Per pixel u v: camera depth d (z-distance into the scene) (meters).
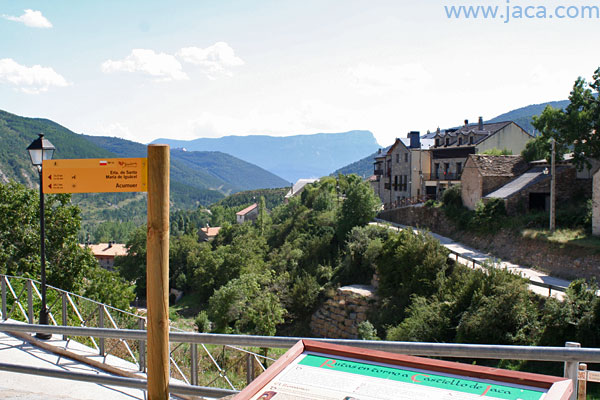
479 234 31.14
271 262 48.22
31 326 4.76
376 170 66.94
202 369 10.30
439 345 3.01
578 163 28.45
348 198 40.06
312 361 2.25
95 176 2.72
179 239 70.00
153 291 2.56
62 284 21.86
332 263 37.50
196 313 48.16
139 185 2.64
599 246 21.91
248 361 6.18
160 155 2.55
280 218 68.31
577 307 15.70
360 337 24.89
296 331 32.16
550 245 24.56
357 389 1.96
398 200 52.22
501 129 46.25
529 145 35.84
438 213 37.88
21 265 20.75
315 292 33.00
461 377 2.03
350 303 29.23
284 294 34.94
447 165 49.50
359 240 33.41
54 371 4.49
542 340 16.08
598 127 27.44
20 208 21.69
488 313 17.22
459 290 20.47
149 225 2.57
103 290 23.47
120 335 4.41
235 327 34.41
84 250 23.03
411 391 1.92
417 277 25.33
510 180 33.97
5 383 6.51
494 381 1.98
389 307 26.08
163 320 2.57
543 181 30.39
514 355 2.88
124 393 6.30
